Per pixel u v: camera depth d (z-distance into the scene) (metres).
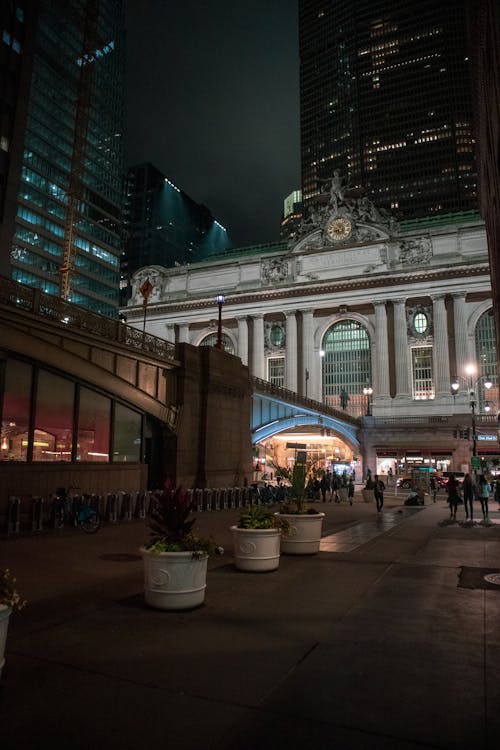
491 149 29.42
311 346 90.88
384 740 4.79
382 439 78.75
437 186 162.50
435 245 86.31
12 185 65.25
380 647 7.19
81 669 6.36
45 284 106.31
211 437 34.12
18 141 66.06
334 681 6.05
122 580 11.64
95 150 124.94
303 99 192.88
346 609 9.10
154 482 31.23
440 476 57.94
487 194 37.06
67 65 117.19
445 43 171.12
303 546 14.78
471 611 9.02
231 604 9.41
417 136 168.00
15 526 19.84
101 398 27.08
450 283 83.25
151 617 8.58
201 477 33.00
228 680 6.06
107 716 5.20
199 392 33.91
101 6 130.62
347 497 44.38
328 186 99.25
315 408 61.75
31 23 67.75
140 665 6.49
